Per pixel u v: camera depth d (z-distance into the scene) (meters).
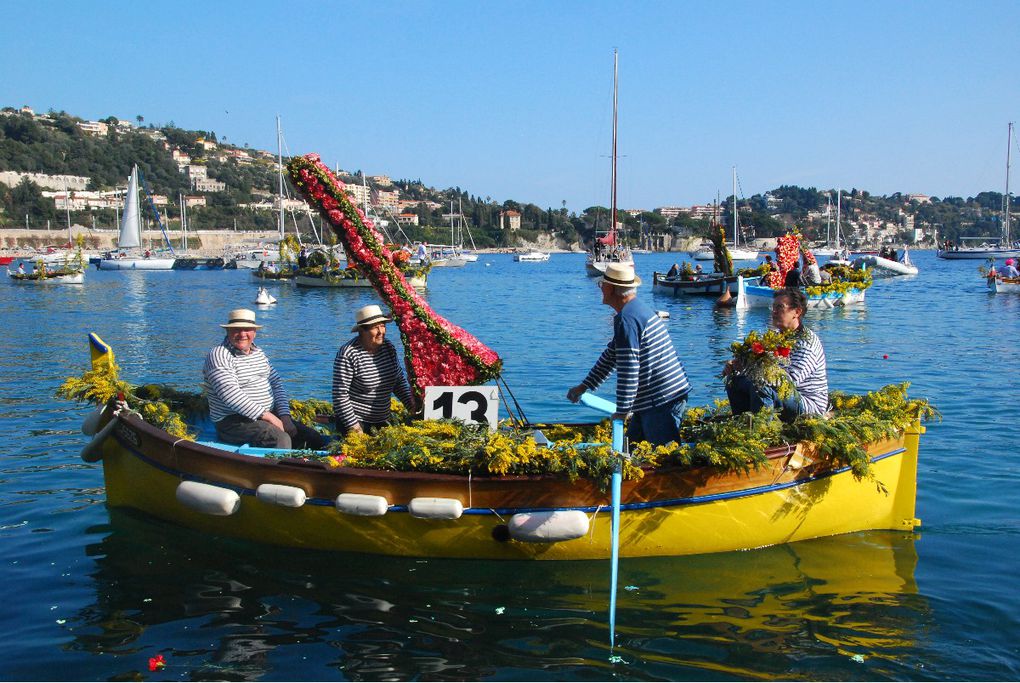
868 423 6.25
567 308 31.06
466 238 172.50
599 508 5.81
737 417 6.23
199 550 6.39
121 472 7.29
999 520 6.73
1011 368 14.44
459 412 7.05
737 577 5.73
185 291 43.12
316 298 37.81
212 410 7.20
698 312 28.44
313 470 6.09
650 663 4.62
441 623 5.14
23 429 10.27
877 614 5.14
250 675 4.54
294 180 7.12
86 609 5.39
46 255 82.62
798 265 30.20
